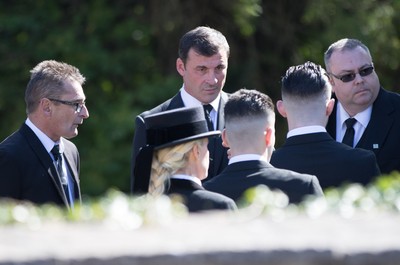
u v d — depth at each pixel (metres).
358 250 7.80
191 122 13.18
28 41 39.12
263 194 10.21
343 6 39.62
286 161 14.06
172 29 38.75
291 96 14.27
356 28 39.06
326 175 13.84
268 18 40.03
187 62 17.36
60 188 16.33
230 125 13.48
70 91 16.58
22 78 39.03
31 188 16.09
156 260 7.68
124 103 37.62
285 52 40.19
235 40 39.78
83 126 37.78
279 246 7.82
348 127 17.00
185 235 8.27
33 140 16.41
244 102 13.43
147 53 39.16
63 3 40.03
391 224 8.70
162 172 13.00
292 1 40.09
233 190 13.18
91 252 7.66
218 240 8.04
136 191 13.16
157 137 13.16
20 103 38.50
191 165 13.07
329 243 7.90
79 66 38.34
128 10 39.78
